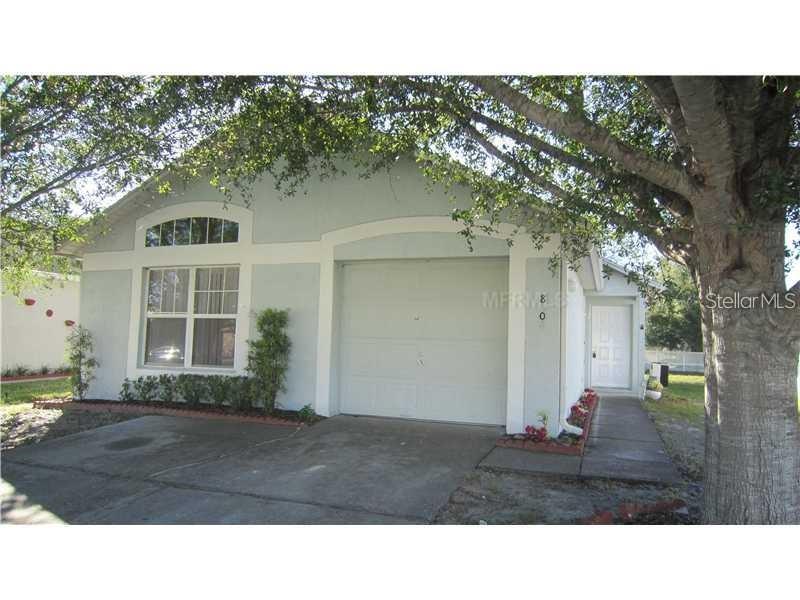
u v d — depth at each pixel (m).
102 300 10.43
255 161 6.61
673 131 3.97
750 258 3.74
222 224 9.58
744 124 3.64
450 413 8.11
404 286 8.48
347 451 6.58
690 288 5.73
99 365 10.34
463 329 8.12
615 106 5.56
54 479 5.61
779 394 3.68
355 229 8.52
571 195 5.11
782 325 3.67
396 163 8.27
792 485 3.64
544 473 5.79
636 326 13.66
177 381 9.33
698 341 26.55
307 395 8.66
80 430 7.88
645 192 4.55
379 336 8.58
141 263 10.11
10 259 10.02
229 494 5.13
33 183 8.28
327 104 5.78
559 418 7.13
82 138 7.50
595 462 6.26
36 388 13.01
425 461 6.17
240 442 7.05
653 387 13.69
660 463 6.29
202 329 9.70
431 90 5.09
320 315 8.67
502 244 7.60
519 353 7.36
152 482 5.49
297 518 4.54
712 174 3.57
